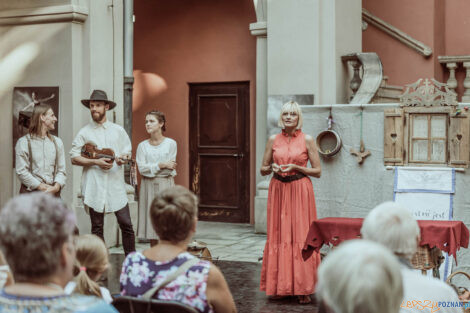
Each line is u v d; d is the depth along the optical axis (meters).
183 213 2.80
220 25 10.86
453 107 6.34
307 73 8.82
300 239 5.61
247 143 10.79
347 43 9.11
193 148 11.20
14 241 1.78
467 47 10.52
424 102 6.50
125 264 2.84
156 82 11.34
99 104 6.68
